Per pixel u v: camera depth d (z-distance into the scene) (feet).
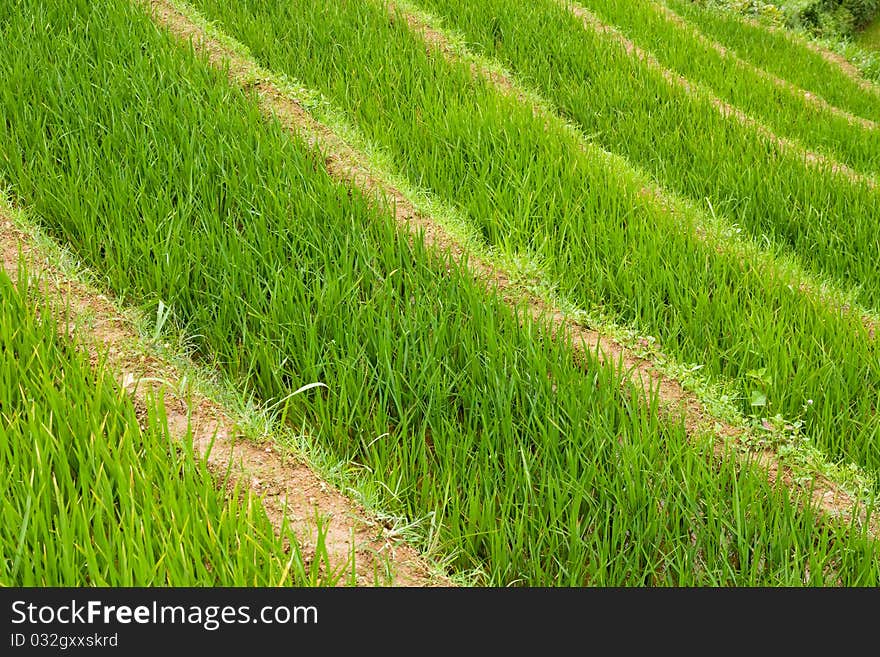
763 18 43.09
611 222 16.67
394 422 11.21
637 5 34.37
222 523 7.98
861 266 17.71
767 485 10.29
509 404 10.68
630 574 9.17
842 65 39.42
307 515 9.42
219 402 11.01
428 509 9.78
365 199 15.58
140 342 11.59
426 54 24.77
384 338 11.64
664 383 12.91
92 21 20.21
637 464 9.91
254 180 15.26
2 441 8.28
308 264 13.17
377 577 8.71
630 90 25.20
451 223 16.44
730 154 22.16
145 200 14.03
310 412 11.18
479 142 19.04
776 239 19.02
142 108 16.83
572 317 14.19
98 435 8.52
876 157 25.13
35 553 7.32
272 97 19.70
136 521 7.79
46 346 10.44
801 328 14.21
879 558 9.48
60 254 13.07
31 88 17.08
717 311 14.29
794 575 8.86
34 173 14.67
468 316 12.71
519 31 27.63
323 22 24.39
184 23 22.39
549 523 9.57
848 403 12.51
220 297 12.49
